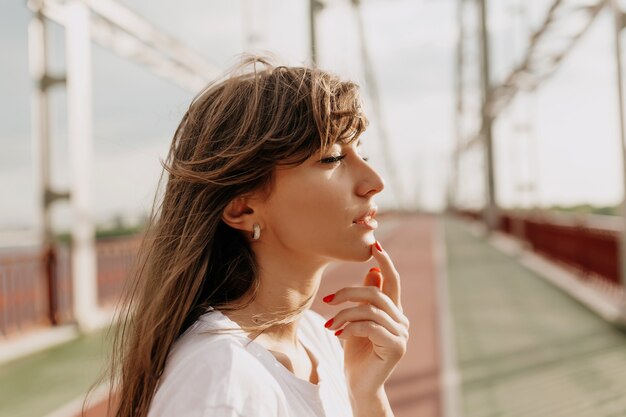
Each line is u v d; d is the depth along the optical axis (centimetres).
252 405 60
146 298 83
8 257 597
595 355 531
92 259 696
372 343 87
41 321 647
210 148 78
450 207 8769
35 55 661
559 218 1210
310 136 73
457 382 466
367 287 85
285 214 76
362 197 78
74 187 672
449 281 1075
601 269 805
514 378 473
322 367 89
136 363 82
